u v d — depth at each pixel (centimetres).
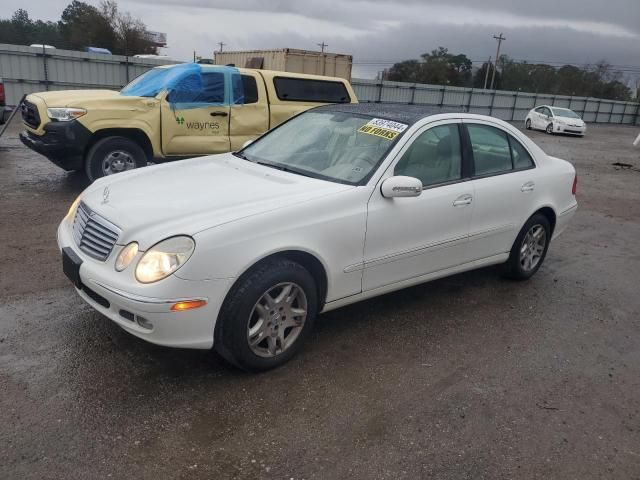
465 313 470
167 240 304
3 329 385
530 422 325
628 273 617
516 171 499
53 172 942
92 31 4831
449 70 7100
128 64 2300
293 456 281
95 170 787
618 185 1259
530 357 404
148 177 408
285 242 333
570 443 309
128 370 344
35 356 353
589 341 439
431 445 297
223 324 325
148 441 284
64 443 278
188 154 856
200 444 285
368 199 378
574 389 365
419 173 416
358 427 307
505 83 7169
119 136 800
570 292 541
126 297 300
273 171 413
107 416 301
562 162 559
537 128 2900
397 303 480
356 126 443
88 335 383
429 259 430
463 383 361
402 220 396
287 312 352
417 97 3506
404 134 411
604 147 2289
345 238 365
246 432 296
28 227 622
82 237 347
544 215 539
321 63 1525
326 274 364
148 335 307
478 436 308
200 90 846
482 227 466
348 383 350
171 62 2395
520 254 525
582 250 698
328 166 412
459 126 454
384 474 273
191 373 346
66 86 2188
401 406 330
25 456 267
